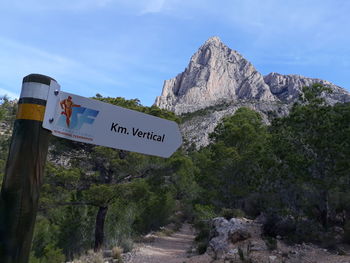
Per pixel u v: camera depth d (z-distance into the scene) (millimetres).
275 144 14562
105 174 16094
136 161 14898
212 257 10859
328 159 12633
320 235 11234
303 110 13680
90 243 17312
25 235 1653
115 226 18375
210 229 16141
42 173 1731
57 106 1802
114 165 14508
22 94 1740
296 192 13430
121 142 1986
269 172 14516
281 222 12336
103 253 14891
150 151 2102
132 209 20312
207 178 26391
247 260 9547
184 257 13250
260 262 9305
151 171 16125
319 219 13664
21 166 1658
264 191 14781
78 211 17703
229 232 12594
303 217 13930
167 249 16734
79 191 15781
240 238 12117
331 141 12383
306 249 10273
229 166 24281
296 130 13680
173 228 25906
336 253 9547
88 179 15508
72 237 17016
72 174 13844
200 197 28469
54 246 14562
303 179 12453
